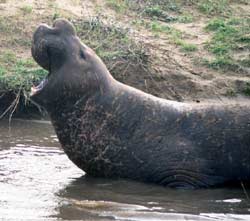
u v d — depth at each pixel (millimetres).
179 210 27688
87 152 31469
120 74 41688
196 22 50094
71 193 29203
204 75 43000
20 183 29938
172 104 31781
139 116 31359
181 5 52125
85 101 31266
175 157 30844
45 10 46688
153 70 42281
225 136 30922
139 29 47500
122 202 28391
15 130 37406
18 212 26719
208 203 28734
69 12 47062
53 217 26359
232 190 30672
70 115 31391
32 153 33906
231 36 47500
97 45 43750
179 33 47625
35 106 39531
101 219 26375
